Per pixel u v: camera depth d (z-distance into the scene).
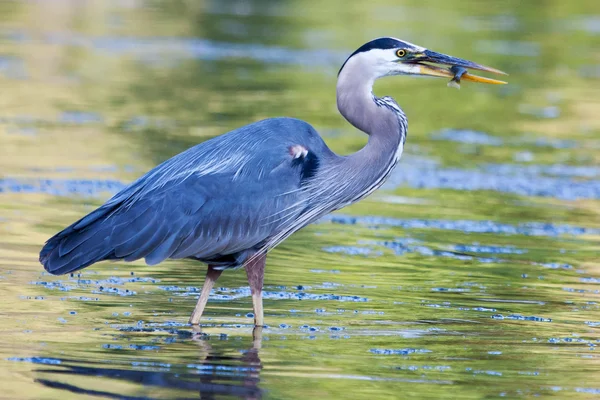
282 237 10.97
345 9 46.06
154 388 8.38
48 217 14.57
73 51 31.78
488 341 10.20
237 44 35.34
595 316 11.26
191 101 25.09
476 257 13.91
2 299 10.88
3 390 8.18
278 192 10.75
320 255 13.74
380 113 11.36
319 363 9.27
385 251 14.08
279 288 12.05
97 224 10.32
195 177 10.55
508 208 17.09
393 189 18.17
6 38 33.31
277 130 10.98
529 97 28.80
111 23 38.81
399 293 11.99
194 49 33.84
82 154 18.88
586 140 23.25
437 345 10.00
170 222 10.34
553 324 10.90
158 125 21.91
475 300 11.79
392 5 48.56
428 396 8.46
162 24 39.34
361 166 11.24
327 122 23.34
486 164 20.42
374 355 9.59
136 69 29.47
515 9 49.00
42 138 20.09
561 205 17.48
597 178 19.58
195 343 9.74
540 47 37.28
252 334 10.16
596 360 9.63
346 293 11.91
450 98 28.66
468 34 38.66
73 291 11.41
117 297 11.30
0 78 26.55
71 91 25.52
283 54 33.59
